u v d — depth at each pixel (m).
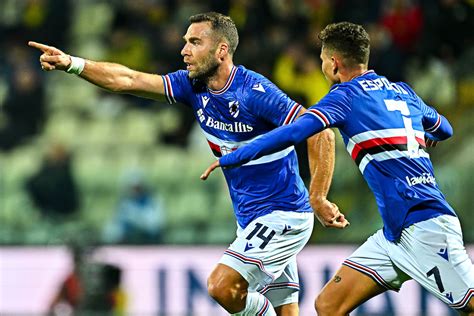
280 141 17.19
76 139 42.50
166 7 46.41
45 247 36.03
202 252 35.41
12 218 38.28
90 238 35.41
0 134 41.84
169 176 38.69
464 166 33.97
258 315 19.81
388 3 42.53
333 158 18.83
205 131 20.12
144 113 44.50
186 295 35.00
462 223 33.53
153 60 43.97
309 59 39.41
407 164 18.41
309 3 43.03
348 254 33.59
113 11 48.94
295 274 21.09
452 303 18.44
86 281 33.66
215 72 19.52
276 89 19.41
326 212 18.56
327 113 17.81
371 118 18.33
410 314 32.53
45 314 34.25
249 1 43.12
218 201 37.56
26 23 48.50
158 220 37.53
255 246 19.50
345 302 19.17
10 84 43.47
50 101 44.47
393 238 18.62
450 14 39.66
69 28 48.97
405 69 39.94
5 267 35.94
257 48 40.31
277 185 19.72
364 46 18.94
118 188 38.97
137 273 35.38
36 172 38.94
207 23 19.44
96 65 19.48
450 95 37.66
